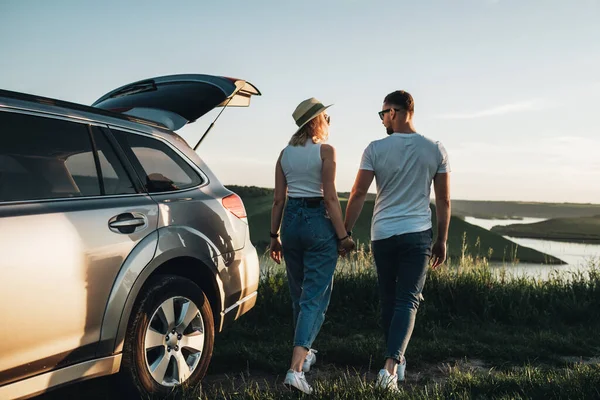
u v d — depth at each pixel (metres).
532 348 5.07
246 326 5.80
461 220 104.25
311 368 4.40
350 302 6.69
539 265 7.66
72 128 2.95
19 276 2.36
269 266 7.03
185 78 4.75
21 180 2.57
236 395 3.36
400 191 3.66
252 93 5.30
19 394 2.38
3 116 2.61
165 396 3.13
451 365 4.57
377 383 3.35
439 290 6.69
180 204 3.42
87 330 2.67
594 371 3.50
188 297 3.34
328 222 3.67
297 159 3.67
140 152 3.36
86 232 2.71
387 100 3.80
